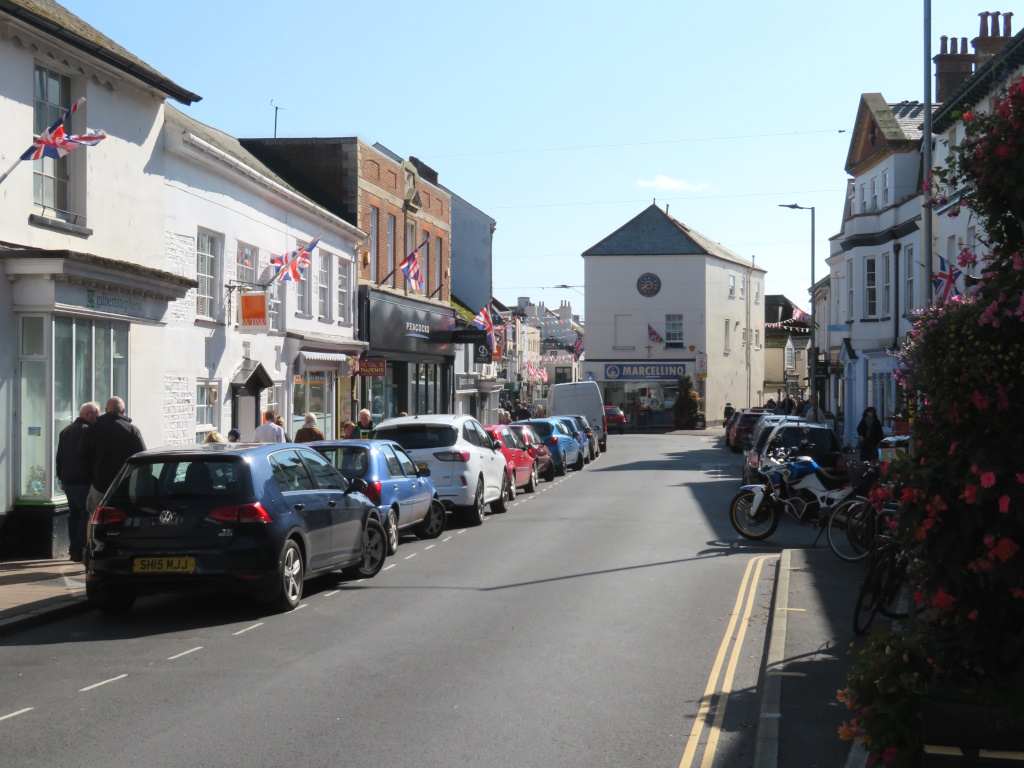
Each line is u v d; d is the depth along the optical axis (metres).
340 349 28.67
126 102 17.09
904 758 5.19
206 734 6.68
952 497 5.05
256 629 10.08
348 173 30.78
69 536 14.03
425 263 38.47
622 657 8.89
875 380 40.38
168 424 18.73
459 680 8.09
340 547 12.36
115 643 9.48
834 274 49.44
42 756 6.24
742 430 44.56
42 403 14.10
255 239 23.03
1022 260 5.00
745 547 16.00
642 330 69.94
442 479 18.47
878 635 5.64
